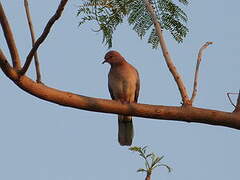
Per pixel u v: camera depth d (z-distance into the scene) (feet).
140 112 30.12
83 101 29.37
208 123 30.01
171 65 30.58
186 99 30.25
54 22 25.85
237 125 29.60
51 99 28.76
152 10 31.04
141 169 29.01
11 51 27.09
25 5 28.71
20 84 27.76
